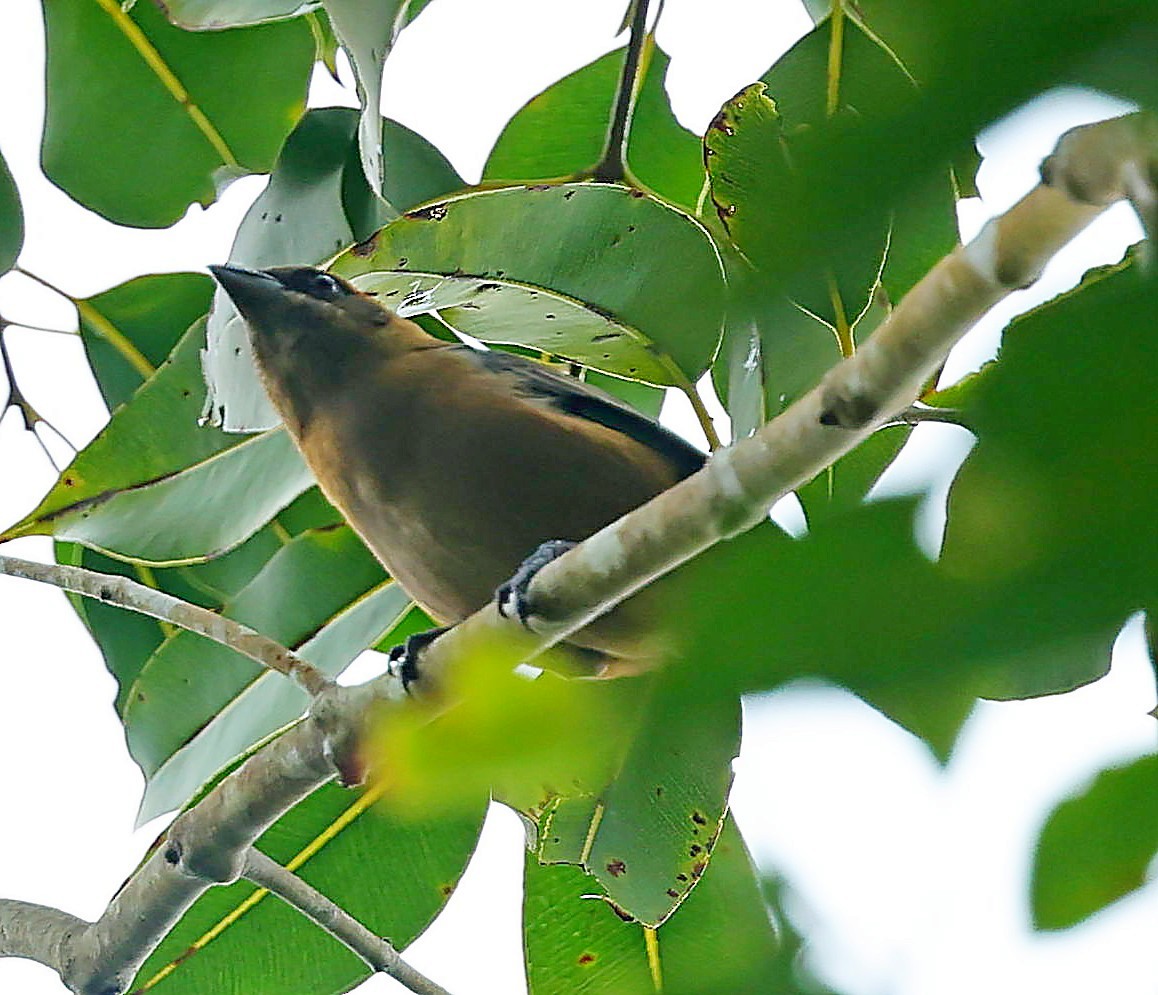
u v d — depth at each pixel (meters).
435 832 8.99
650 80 9.34
